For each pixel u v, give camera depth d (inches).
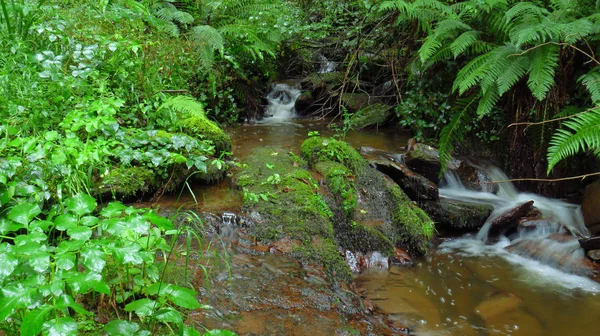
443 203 159.2
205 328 75.1
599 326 108.0
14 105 110.5
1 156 96.8
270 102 259.6
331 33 267.9
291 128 224.2
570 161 177.3
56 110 119.4
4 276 55.9
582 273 132.0
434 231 153.3
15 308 53.3
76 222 65.2
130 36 178.1
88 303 72.9
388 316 106.3
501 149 189.9
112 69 151.2
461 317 109.8
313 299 94.6
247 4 242.7
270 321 84.6
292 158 156.6
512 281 128.3
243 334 79.5
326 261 111.4
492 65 154.0
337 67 280.5
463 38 163.6
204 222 113.8
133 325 62.2
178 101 149.6
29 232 66.4
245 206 124.8
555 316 111.8
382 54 237.0
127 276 73.8
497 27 171.5
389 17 222.5
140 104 141.8
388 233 138.8
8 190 83.0
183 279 89.3
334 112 251.0
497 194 177.0
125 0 183.5
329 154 155.7
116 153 112.7
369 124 222.2
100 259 59.0
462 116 171.6
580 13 160.9
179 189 131.4
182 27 228.4
